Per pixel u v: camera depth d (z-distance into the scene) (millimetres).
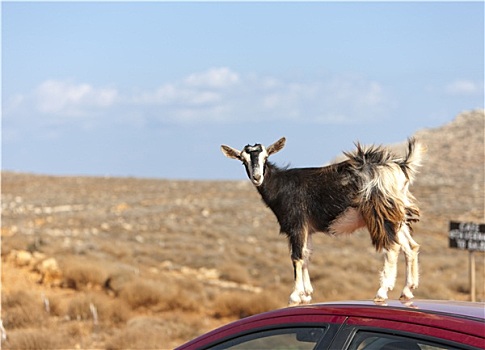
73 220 66438
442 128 174375
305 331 4480
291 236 7340
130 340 18359
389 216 6617
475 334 3742
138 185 113375
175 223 67438
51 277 27734
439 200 90438
